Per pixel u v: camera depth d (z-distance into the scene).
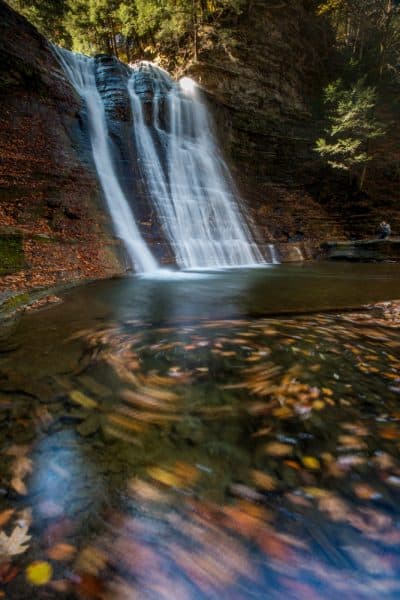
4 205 9.45
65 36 27.69
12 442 2.00
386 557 1.30
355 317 5.21
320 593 1.17
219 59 22.48
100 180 13.05
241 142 23.30
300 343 3.75
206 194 18.11
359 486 1.69
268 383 2.77
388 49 27.05
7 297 5.81
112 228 11.62
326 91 23.59
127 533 1.39
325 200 23.38
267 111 24.05
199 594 1.17
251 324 4.65
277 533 1.40
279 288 8.70
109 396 2.55
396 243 17.47
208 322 4.80
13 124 11.64
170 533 1.40
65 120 13.62
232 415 2.31
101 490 1.64
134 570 1.23
